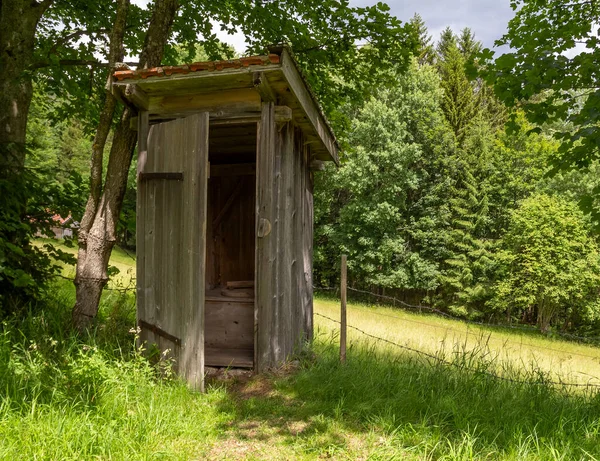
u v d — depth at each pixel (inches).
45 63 274.8
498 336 657.0
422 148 1125.7
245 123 201.8
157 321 198.1
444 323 772.6
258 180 198.7
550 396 181.6
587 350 664.4
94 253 215.5
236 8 332.8
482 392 180.4
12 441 115.2
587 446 137.9
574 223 865.5
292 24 327.9
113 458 119.2
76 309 213.3
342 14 315.9
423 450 133.2
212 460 127.5
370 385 179.5
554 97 264.7
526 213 917.8
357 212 1058.7
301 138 256.4
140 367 185.3
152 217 201.3
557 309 916.0
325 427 149.2
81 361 159.0
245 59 175.0
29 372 153.3
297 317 246.8
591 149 269.1
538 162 1050.1
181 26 346.0
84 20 339.0
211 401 171.8
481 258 1003.3
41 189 241.8
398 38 333.1
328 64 363.6
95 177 215.0
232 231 308.8
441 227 1087.0
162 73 185.0
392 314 781.9
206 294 248.4
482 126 1119.6
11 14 249.4
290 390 180.7
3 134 243.8
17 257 218.7
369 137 1032.2
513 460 128.1
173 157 195.0
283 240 217.6
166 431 138.0
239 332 227.5
